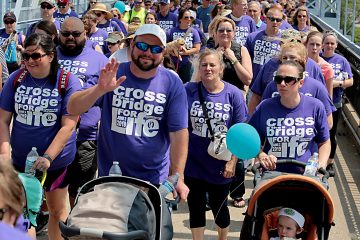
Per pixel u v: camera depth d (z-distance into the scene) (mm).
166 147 4844
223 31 7438
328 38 8766
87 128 6121
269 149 5402
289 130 5297
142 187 4047
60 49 6328
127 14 17141
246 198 7965
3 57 7508
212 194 5961
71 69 6234
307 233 4586
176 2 18250
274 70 6695
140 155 4703
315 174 4809
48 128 5188
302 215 4551
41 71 5078
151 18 13156
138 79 4672
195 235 5902
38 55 4977
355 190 8500
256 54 9047
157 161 4781
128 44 6516
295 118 5309
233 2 11484
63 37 6230
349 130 11484
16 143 5273
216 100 5797
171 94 4703
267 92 6227
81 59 6289
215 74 5754
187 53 9844
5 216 2807
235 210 7516
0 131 5199
